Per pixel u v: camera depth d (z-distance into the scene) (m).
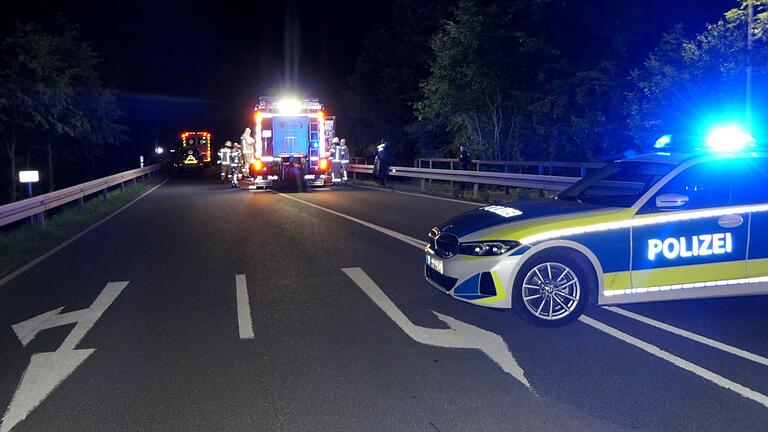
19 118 31.25
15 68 30.20
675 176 6.71
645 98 20.78
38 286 9.06
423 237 12.71
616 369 5.49
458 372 5.48
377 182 31.78
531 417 4.61
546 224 6.56
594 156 25.78
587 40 27.66
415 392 5.07
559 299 6.59
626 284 6.57
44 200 15.34
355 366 5.66
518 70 27.92
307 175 26.19
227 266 10.18
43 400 5.01
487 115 29.52
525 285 6.56
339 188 27.66
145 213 18.88
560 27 27.78
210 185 33.06
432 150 36.03
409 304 7.70
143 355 6.02
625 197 7.23
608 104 25.28
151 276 9.58
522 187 20.33
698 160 6.75
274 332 6.67
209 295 8.30
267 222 15.59
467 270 6.64
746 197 6.74
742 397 4.89
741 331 6.46
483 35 27.77
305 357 5.91
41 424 4.60
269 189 28.25
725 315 7.01
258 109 26.03
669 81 18.48
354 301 7.88
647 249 6.56
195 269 10.01
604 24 26.44
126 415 4.72
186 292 8.48
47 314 7.54
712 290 6.66
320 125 26.36
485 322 6.90
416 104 30.58
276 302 7.89
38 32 31.70
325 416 4.66
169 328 6.87
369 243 12.06
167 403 4.93
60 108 31.62
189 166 51.81
